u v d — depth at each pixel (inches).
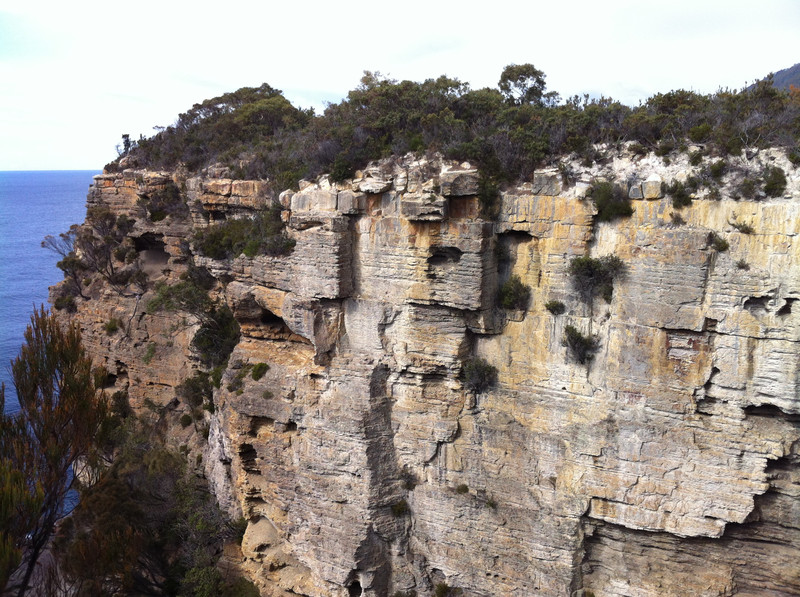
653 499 1032.2
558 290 1085.1
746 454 965.2
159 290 1953.7
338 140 1304.1
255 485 1432.1
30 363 1245.7
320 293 1248.2
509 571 1170.0
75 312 2346.2
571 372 1085.1
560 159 1100.5
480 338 1173.7
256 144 1847.9
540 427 1125.7
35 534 1184.8
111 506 1419.8
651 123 1067.9
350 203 1195.3
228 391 1440.7
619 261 1012.5
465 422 1194.0
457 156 1144.2
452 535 1219.9
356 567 1262.3
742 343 941.8
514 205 1093.1
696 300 956.6
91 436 1280.8
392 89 1376.7
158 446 1788.9
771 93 1135.0
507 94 1483.8
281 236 1352.1
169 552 1530.5
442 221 1122.0
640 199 1000.2
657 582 1081.4
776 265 904.3
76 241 2401.6
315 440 1291.8
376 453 1242.0
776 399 929.5
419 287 1165.7
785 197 913.5
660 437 1013.2
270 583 1373.0
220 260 1603.1
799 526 976.9
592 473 1076.5
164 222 2059.5
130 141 2436.0
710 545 1037.8
